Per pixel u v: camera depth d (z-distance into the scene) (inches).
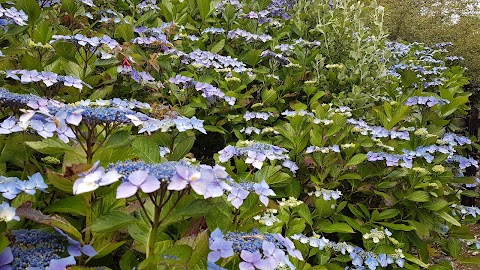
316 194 108.6
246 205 66.9
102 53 105.7
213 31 154.1
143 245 55.2
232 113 136.3
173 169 46.7
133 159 71.4
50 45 99.8
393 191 118.0
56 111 60.4
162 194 48.7
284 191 111.7
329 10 185.3
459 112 185.6
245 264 50.8
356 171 120.6
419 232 113.8
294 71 160.6
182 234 61.4
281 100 146.7
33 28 108.3
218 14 179.5
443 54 314.7
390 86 167.9
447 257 136.0
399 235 116.6
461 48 346.3
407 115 140.6
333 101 154.8
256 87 147.8
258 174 83.4
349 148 116.3
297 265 88.2
